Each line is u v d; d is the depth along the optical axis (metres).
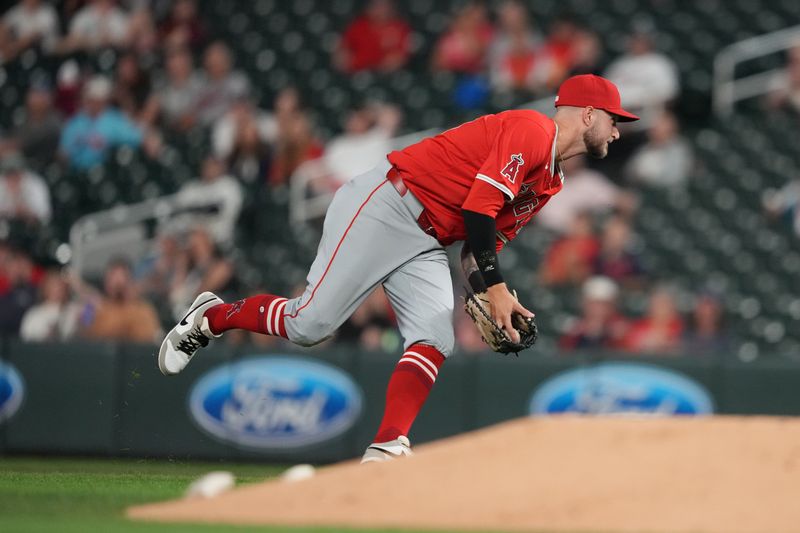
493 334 14.72
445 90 43.78
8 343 28.03
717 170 40.94
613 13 47.22
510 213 14.98
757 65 44.00
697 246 37.91
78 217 40.00
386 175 14.68
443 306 14.62
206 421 27.72
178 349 15.74
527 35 42.97
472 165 14.37
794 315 35.41
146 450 27.69
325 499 11.30
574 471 11.08
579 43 42.47
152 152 41.56
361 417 27.58
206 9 48.38
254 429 27.67
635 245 37.50
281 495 11.59
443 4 48.09
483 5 46.81
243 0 48.44
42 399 27.83
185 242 35.88
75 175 41.22
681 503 10.27
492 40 43.84
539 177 14.55
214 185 37.44
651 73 39.88
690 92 43.69
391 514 10.77
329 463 27.59
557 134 14.54
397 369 14.53
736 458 10.82
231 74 43.59
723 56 43.31
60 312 31.20
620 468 11.00
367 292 14.69
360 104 44.09
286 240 38.31
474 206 13.97
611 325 30.77
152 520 11.05
